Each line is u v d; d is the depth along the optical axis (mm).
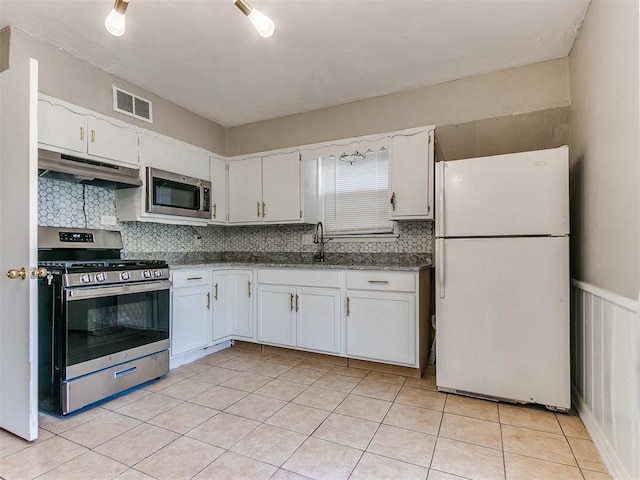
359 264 3029
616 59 1557
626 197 1445
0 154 1845
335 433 1853
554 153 2096
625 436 1417
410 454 1666
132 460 1612
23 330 1762
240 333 3357
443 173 2354
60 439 1786
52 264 2191
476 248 2264
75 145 2381
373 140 3062
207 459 1622
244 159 3662
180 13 1967
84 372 2088
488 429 1896
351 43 2283
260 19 1512
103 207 2799
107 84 2619
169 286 2658
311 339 3012
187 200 3193
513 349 2168
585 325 1989
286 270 3137
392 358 2701
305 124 3395
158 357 2561
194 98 3090
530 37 2230
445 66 2586
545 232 2102
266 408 2145
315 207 3566
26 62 1749
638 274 1324
